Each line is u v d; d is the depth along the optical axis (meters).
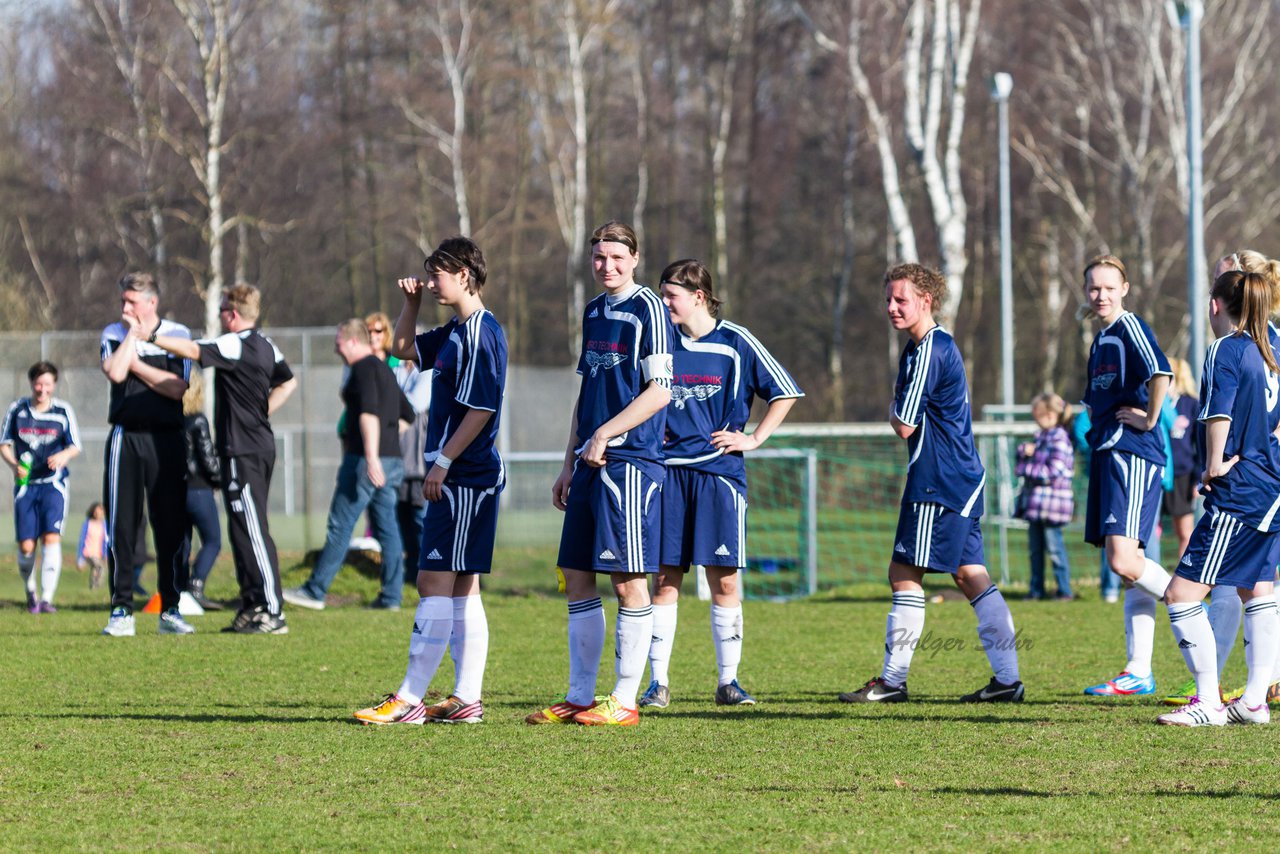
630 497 16.03
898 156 108.75
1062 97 99.44
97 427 61.06
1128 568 18.75
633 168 118.81
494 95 104.88
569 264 99.25
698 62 109.62
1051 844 10.98
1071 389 106.88
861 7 81.56
